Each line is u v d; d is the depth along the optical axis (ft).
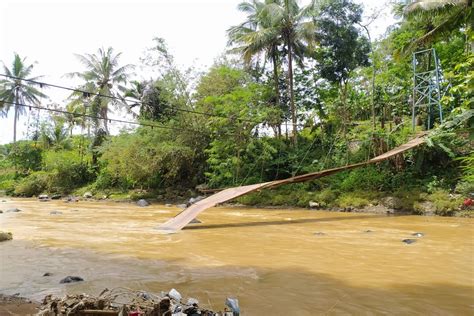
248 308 15.37
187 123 86.33
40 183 113.60
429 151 57.88
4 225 41.96
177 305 13.04
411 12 52.37
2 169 140.26
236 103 76.33
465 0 48.52
